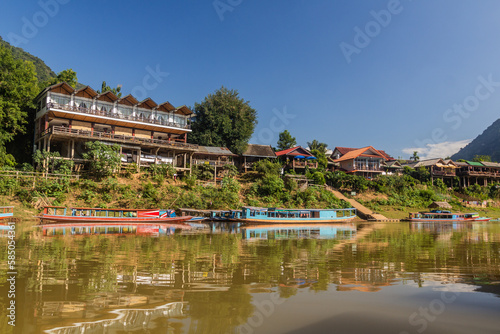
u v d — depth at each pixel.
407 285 9.77
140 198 36.19
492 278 10.64
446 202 57.56
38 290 8.66
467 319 7.21
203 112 58.28
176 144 45.94
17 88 39.41
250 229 29.12
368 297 8.60
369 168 68.06
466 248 17.55
